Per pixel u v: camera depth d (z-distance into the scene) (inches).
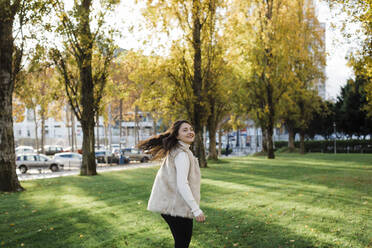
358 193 374.3
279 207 294.8
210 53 818.8
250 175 605.9
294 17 1188.5
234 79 1135.0
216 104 1135.6
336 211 277.3
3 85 478.6
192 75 832.9
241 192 390.0
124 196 378.9
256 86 1177.4
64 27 642.2
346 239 197.3
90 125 743.1
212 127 1141.7
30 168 1090.7
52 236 214.4
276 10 1095.6
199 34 796.0
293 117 1433.3
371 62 561.6
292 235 206.1
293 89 1256.8
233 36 837.8
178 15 774.5
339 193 375.2
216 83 867.4
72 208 309.0
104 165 1353.3
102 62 738.2
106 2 662.5
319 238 199.2
